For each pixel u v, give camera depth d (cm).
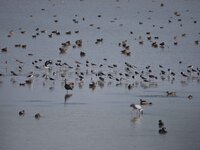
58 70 11225
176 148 6738
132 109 8362
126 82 10369
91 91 9519
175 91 9681
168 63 12138
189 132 7338
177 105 8662
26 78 10438
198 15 19212
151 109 8406
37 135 7088
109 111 8225
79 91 9494
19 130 7262
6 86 9712
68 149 6638
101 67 11600
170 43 14538
